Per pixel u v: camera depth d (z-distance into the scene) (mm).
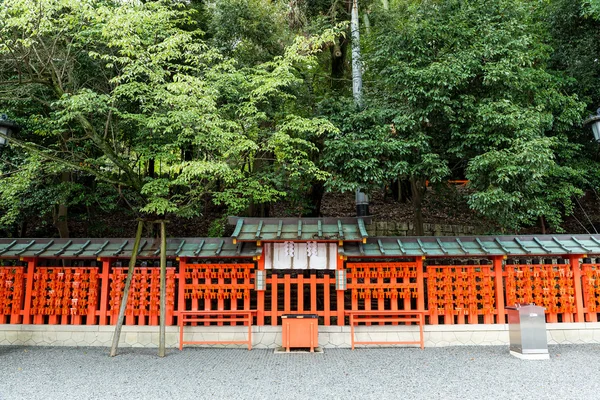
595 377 6445
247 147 8328
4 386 6055
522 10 10570
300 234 8641
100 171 9492
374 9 13500
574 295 9016
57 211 12883
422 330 8562
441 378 6422
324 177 9281
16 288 9141
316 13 14242
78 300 9062
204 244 9117
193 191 8828
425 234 16000
